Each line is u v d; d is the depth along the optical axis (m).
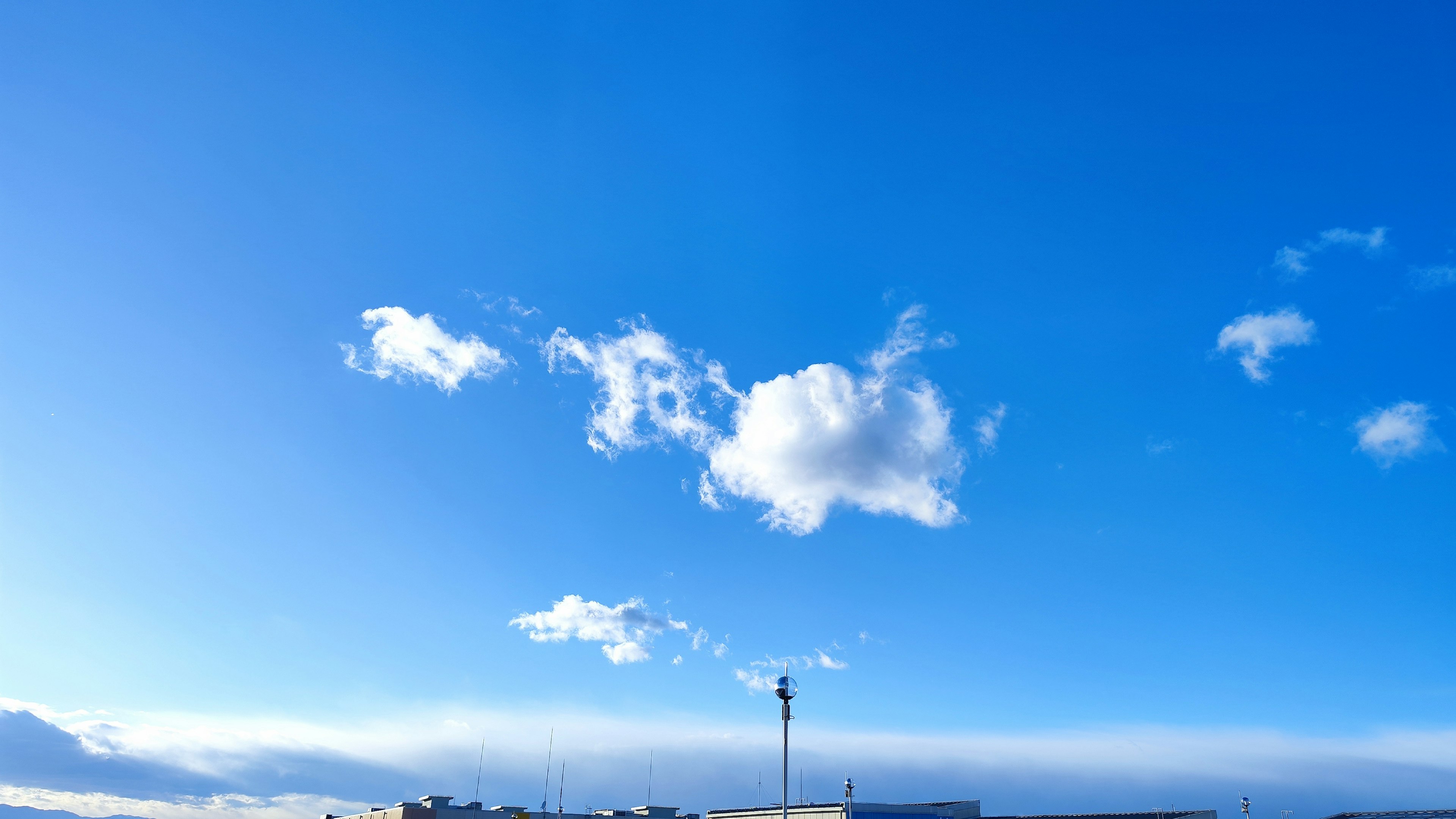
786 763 59.78
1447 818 103.50
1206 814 126.12
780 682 61.06
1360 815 108.44
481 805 142.25
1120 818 129.38
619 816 148.62
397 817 139.12
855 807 130.50
